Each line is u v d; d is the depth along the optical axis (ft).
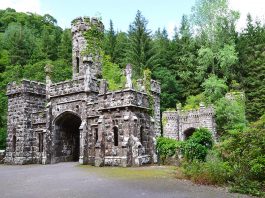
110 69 168.66
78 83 100.12
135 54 190.29
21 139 111.45
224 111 149.48
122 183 51.42
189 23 204.85
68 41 235.61
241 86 191.01
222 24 196.03
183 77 198.59
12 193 44.60
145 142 88.58
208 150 71.77
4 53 231.71
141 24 195.42
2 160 117.08
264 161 47.24
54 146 105.29
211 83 172.14
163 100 194.39
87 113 95.86
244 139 52.49
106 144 86.79
